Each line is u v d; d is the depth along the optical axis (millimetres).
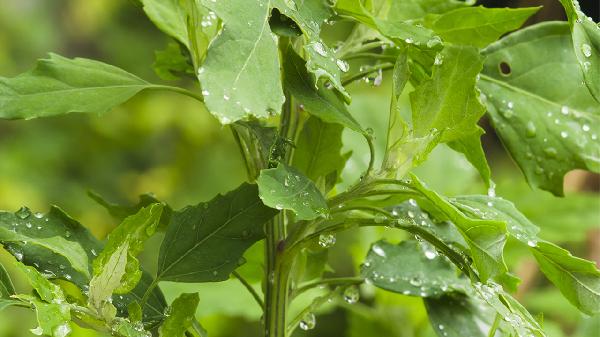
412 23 686
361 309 896
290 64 660
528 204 900
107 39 2416
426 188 634
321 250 732
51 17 2439
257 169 693
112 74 691
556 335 977
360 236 925
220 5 613
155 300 686
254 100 603
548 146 720
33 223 673
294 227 697
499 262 626
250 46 611
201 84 601
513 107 723
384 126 925
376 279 733
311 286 729
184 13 713
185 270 672
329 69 619
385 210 708
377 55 708
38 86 674
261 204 674
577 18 638
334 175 708
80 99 675
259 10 618
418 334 890
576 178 1008
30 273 632
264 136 665
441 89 653
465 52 651
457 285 734
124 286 647
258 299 733
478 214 642
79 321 659
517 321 639
